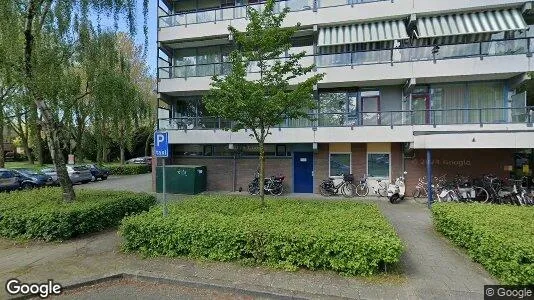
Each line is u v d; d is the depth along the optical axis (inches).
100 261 218.8
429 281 181.3
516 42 474.6
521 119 462.9
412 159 535.8
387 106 559.8
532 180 471.2
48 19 325.7
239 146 620.4
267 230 203.6
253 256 205.3
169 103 652.7
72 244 257.8
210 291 177.9
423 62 498.3
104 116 372.8
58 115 361.7
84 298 171.5
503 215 235.3
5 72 322.3
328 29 549.3
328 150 575.5
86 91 370.3
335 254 190.9
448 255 227.6
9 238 272.5
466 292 167.5
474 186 465.4
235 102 264.7
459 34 472.7
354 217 237.5
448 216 253.3
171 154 653.9
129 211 336.8
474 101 519.5
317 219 231.5
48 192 374.0
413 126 497.7
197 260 214.1
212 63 590.9
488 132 412.8
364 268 184.7
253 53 284.4
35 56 316.2
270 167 601.0
